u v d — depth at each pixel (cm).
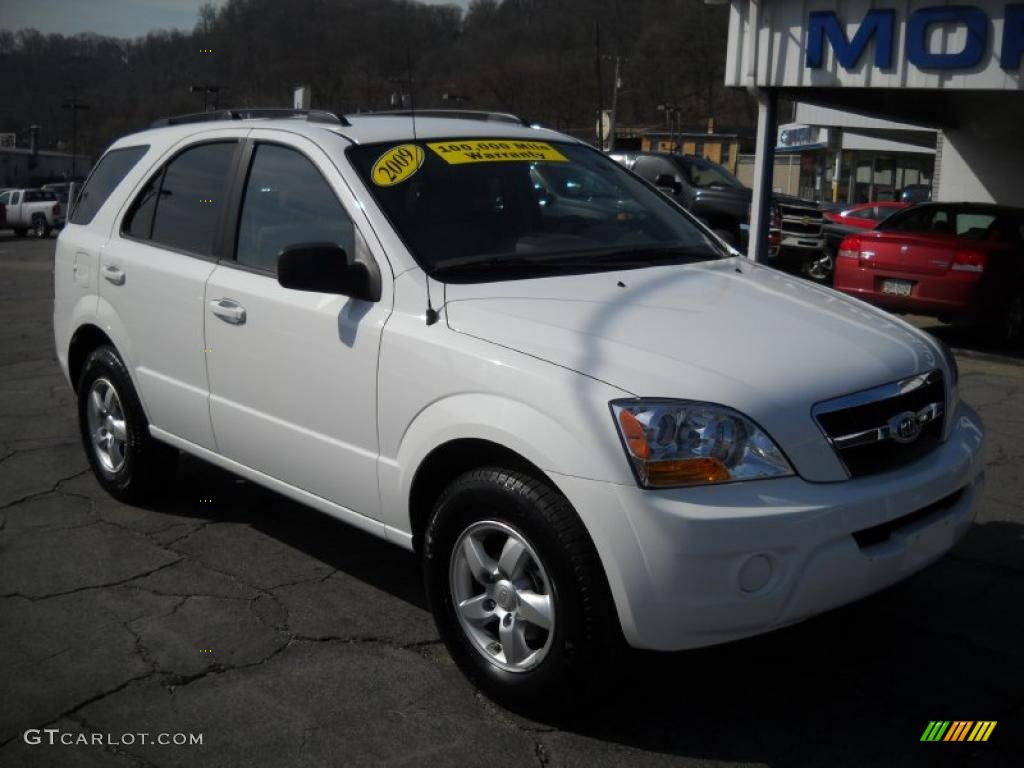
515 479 310
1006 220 1084
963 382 834
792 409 298
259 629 385
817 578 290
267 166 430
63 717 326
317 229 398
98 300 505
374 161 397
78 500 530
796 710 332
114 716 327
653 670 356
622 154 1825
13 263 2238
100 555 457
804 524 286
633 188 462
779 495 288
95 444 530
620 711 329
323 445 385
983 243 1014
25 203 3734
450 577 338
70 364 539
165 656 365
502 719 324
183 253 460
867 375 320
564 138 471
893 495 303
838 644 376
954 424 354
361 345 362
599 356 307
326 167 399
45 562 449
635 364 303
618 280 371
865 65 1068
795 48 1120
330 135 411
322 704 333
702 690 343
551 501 301
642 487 283
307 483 400
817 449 298
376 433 361
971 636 383
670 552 280
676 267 398
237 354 418
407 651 369
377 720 323
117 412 516
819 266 1838
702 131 6172
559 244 402
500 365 317
